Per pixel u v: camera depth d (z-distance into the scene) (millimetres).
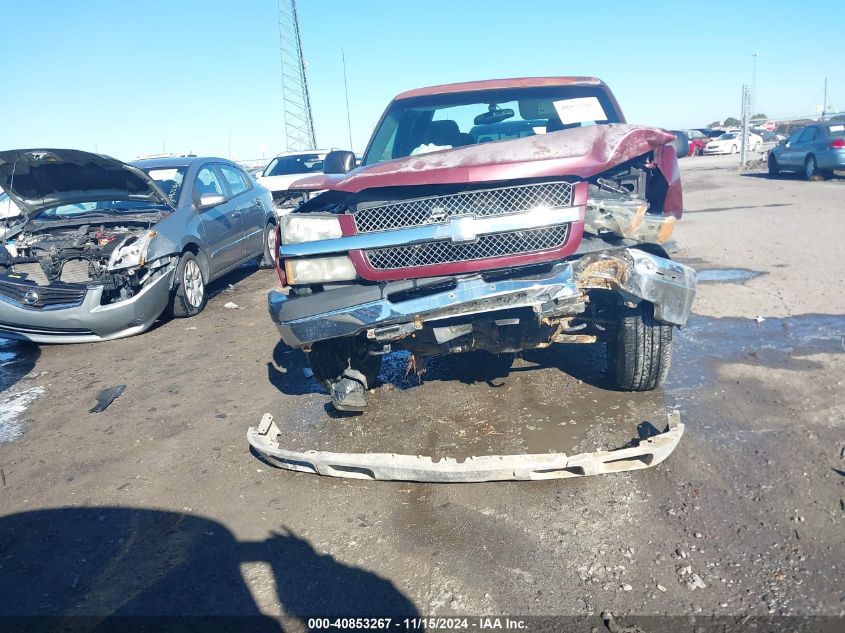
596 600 2527
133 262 6715
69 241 6844
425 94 5371
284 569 2873
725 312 6016
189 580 2854
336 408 4258
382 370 5207
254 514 3332
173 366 5898
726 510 3010
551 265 3633
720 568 2645
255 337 6598
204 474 3809
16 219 7777
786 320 5664
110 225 7488
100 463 4074
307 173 14641
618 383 4242
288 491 3531
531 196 3568
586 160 3541
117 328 6801
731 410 4000
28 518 3482
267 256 10078
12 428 4777
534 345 3965
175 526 3293
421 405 4457
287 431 4270
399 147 5234
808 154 18172
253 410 4707
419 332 3793
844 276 6938
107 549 3143
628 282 3639
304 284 3781
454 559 2834
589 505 3135
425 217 3615
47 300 6664
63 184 7312
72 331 6719
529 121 5109
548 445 3742
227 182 9242
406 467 3344
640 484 3273
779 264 7793
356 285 3732
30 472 4027
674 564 2688
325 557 2932
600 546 2834
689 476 3307
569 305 3588
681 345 5215
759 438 3635
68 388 5562
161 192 7547
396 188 3658
